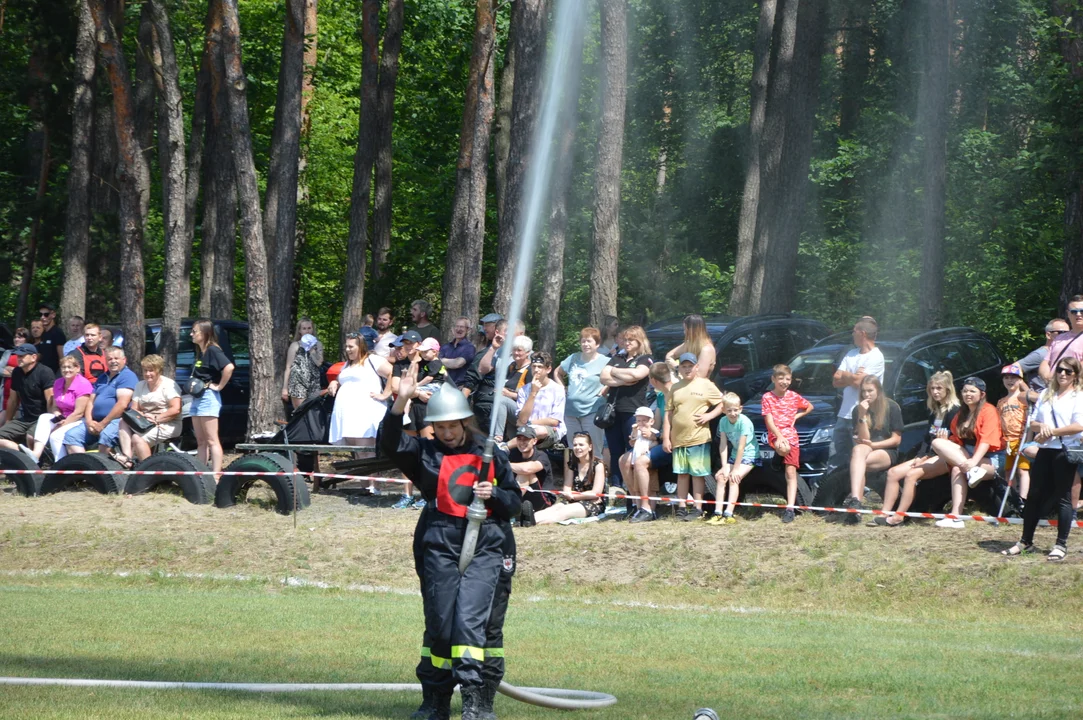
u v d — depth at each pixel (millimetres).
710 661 10359
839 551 15797
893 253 38375
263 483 21984
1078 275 28781
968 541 15781
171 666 9820
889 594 14484
